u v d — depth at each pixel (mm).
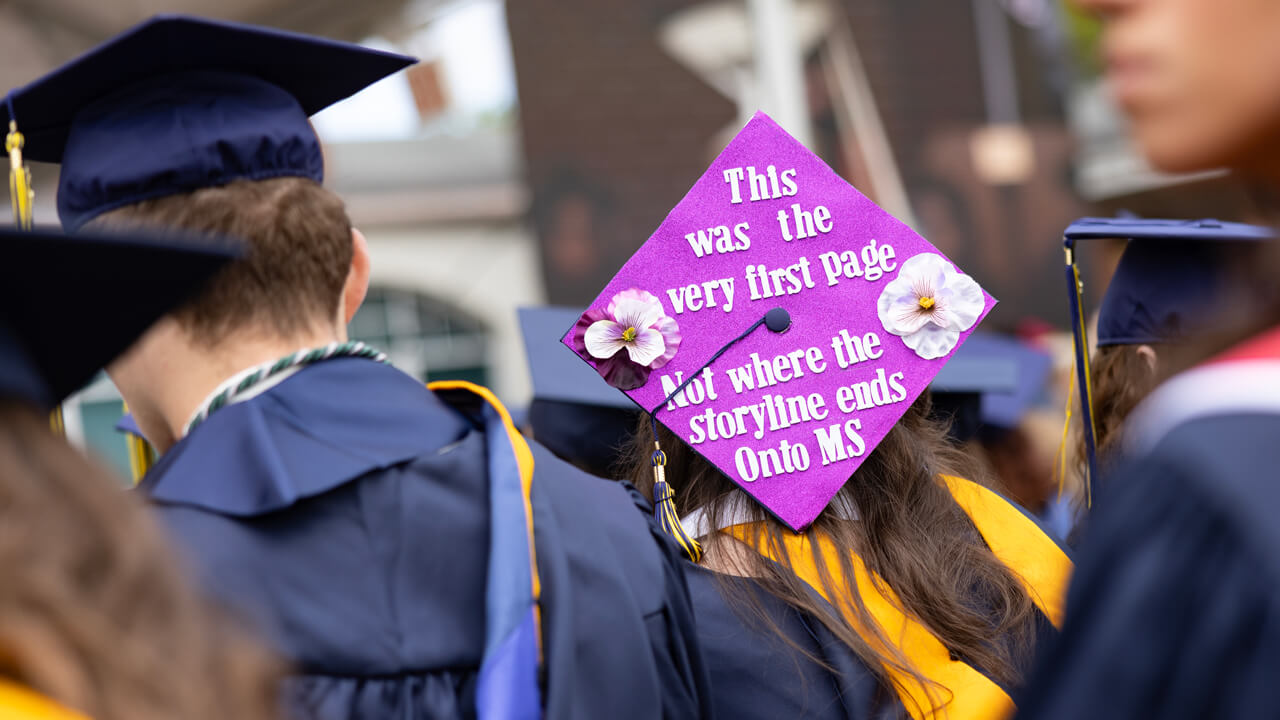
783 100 11031
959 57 11336
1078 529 2217
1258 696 623
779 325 1886
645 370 1860
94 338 914
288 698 1157
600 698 1304
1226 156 676
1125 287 2256
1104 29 729
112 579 661
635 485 1995
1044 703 729
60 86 1382
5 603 621
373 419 1325
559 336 3025
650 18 11312
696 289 1887
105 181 1330
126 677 635
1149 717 666
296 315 1342
